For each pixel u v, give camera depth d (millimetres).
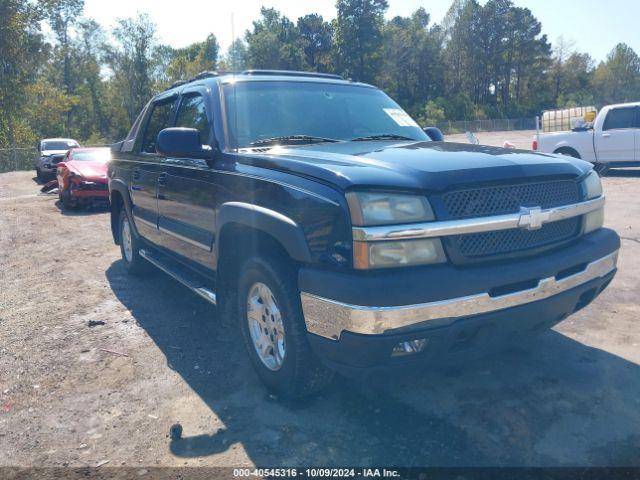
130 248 6539
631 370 3799
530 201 3182
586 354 4062
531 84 94125
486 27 89000
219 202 3885
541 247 3191
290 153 3598
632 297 5285
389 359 2859
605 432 3088
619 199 10812
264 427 3258
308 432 3188
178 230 4684
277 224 3205
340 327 2828
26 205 13641
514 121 69500
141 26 61531
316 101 4535
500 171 3098
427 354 2906
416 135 4695
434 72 87250
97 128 70062
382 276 2770
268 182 3365
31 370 4105
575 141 14773
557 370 3826
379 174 2939
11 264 7500
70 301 5742
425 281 2762
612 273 3684
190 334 4742
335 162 3225
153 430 3279
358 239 2799
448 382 3703
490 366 3910
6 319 5234
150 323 5031
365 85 5164
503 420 3236
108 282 6434
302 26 80625
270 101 4363
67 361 4246
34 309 5508
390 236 2777
